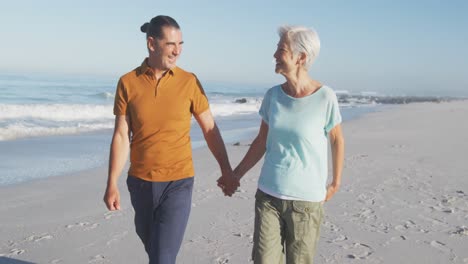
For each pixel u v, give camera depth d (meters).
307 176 2.88
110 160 3.09
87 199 6.30
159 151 3.02
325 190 2.99
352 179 7.65
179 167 3.07
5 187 6.95
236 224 5.24
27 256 4.23
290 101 2.93
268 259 2.88
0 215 5.48
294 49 2.86
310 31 2.88
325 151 2.95
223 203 6.10
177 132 3.06
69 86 43.66
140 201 3.08
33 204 6.01
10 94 29.09
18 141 11.80
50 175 8.01
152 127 3.02
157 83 3.05
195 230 5.00
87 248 4.45
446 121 20.61
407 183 7.42
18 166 8.69
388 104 45.12
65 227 5.06
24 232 4.88
